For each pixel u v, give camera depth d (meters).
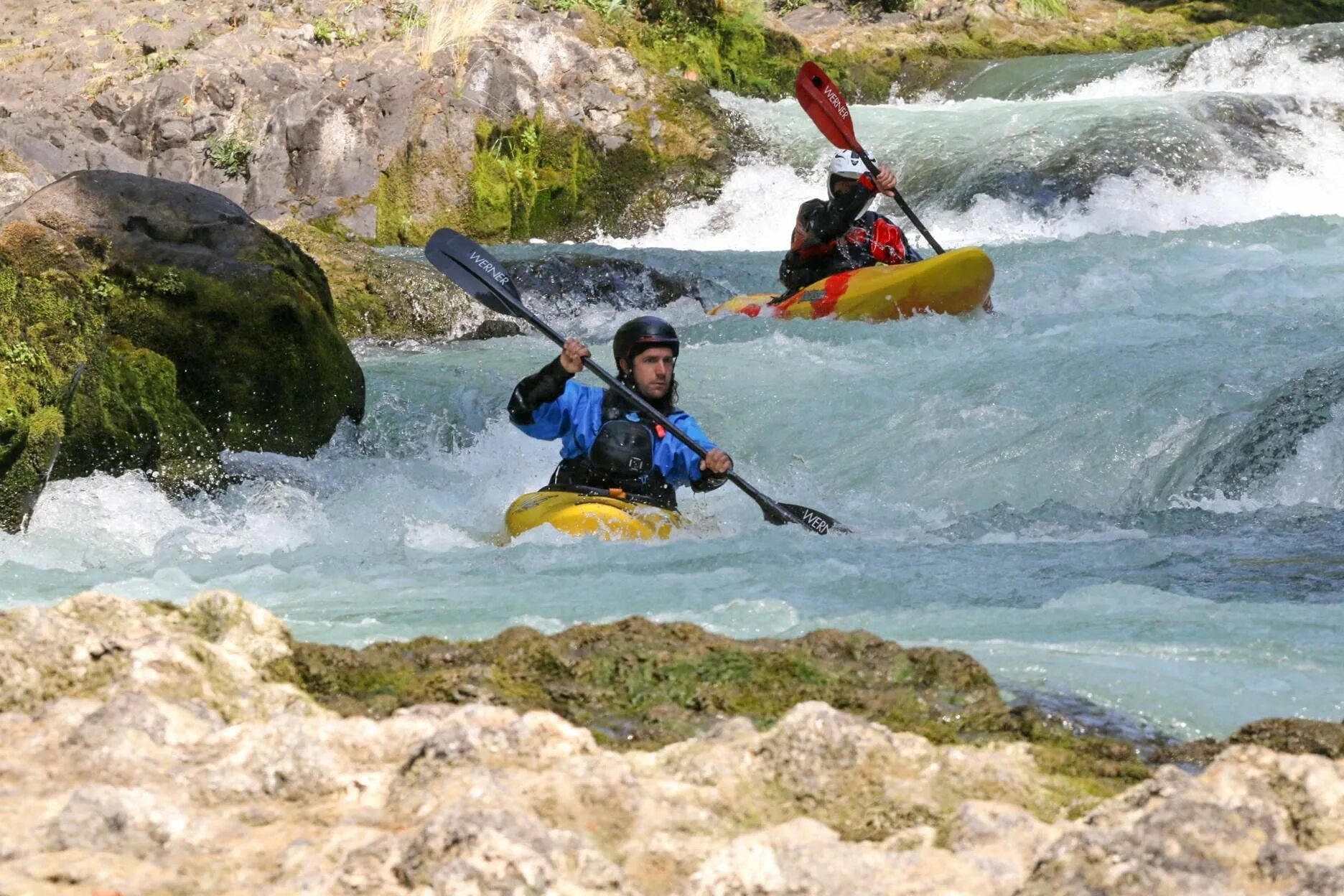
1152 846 6.91
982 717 9.48
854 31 73.00
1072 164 54.22
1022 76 68.62
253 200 52.38
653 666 9.89
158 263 24.16
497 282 22.42
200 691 9.09
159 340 23.95
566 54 59.19
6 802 7.60
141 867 7.01
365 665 9.98
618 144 57.41
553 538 19.59
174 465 23.17
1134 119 56.47
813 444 25.91
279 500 22.41
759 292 41.78
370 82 54.97
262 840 7.40
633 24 63.66
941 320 33.38
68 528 21.12
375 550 19.23
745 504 23.33
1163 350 27.44
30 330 22.98
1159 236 43.50
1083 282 37.09
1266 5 80.44
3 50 55.94
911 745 8.38
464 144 54.78
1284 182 54.38
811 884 6.93
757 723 9.20
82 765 8.08
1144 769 8.59
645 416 21.64
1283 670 11.19
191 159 52.56
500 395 29.00
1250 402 23.86
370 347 34.62
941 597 14.38
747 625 12.97
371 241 52.41
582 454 21.72
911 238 52.56
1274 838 7.11
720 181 57.91
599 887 6.79
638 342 21.56
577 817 7.52
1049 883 6.74
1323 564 16.08
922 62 71.38
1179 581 15.27
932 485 24.09
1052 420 24.69
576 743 8.33
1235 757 7.93
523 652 10.14
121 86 53.69
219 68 54.06
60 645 9.34
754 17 67.12
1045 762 8.69
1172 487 22.80
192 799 7.86
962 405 26.00
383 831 7.43
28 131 50.75
